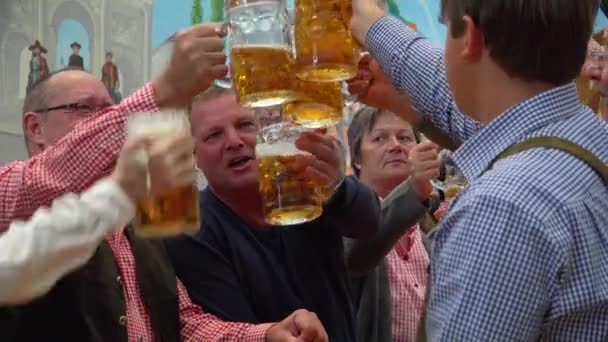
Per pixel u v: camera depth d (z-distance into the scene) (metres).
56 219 1.01
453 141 1.49
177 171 1.04
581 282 0.98
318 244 1.78
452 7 1.12
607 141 1.08
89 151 1.39
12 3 5.99
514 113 1.07
